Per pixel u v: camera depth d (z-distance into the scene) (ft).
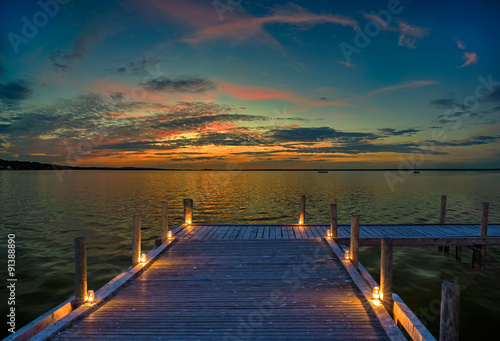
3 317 23.81
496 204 88.63
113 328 14.37
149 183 217.97
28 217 67.26
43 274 33.01
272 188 165.78
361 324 14.73
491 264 37.78
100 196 114.73
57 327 14.02
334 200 102.32
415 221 63.05
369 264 38.81
